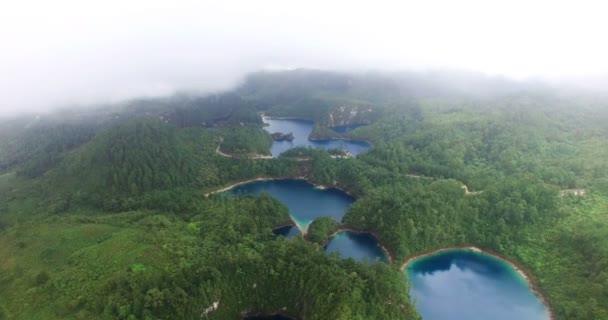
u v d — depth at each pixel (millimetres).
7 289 152875
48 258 169000
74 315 138750
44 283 152250
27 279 156000
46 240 181875
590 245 183500
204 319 156875
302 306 164500
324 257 176750
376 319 151000
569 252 190250
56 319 137250
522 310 176625
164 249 173750
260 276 170875
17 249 178000
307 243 193375
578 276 175875
